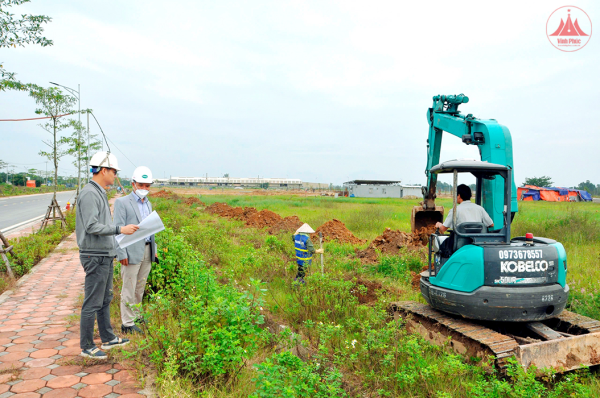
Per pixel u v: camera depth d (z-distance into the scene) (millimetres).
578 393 3701
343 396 3674
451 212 5445
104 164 4289
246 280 7965
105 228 4109
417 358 4219
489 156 6184
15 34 8047
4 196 52062
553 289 4633
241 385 3721
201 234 11688
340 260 9781
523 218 16547
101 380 3781
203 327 3965
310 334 5406
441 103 8906
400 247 11234
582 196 60469
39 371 3936
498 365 4160
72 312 5832
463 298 4746
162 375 3590
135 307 4438
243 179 152125
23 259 8992
